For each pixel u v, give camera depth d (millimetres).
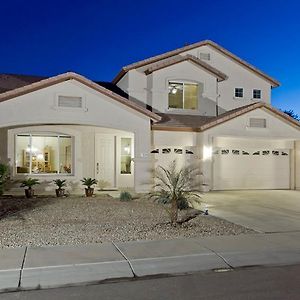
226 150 20500
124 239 9008
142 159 17875
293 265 7441
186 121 20391
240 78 24094
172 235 9492
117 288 6137
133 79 21797
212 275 6816
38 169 18453
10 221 10977
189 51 23219
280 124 20484
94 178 19500
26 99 16047
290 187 21688
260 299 5672
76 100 16750
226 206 14766
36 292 5949
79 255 7613
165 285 6281
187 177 17500
